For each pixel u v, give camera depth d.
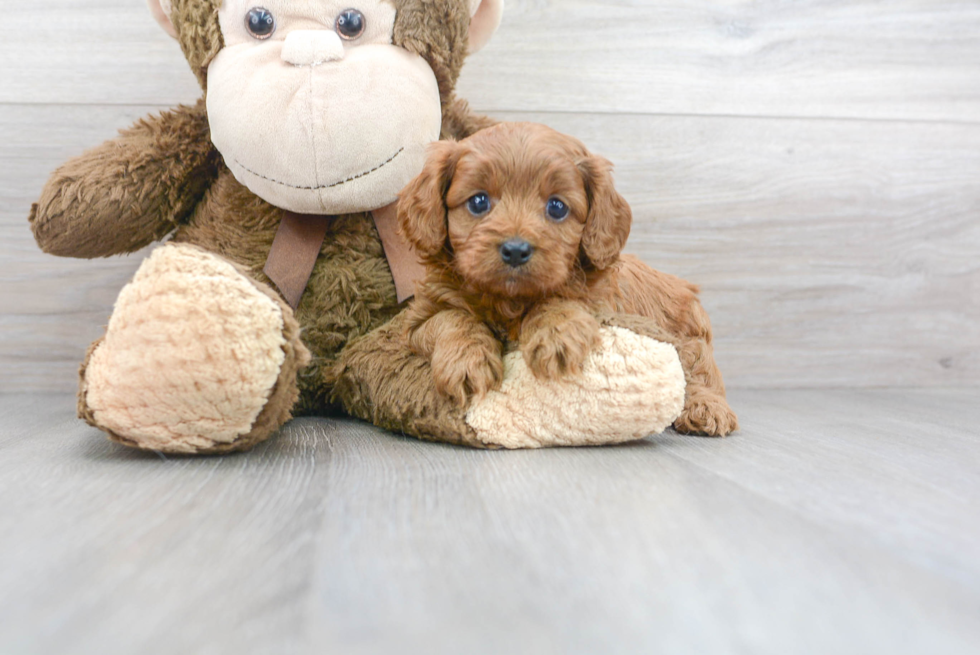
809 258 2.58
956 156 2.61
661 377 1.46
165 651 0.64
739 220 2.54
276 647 0.65
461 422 1.47
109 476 1.21
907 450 1.53
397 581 0.79
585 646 0.66
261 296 1.31
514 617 0.71
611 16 2.41
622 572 0.82
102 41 2.24
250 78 1.67
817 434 1.73
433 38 1.78
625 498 1.10
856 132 2.56
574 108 2.44
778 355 2.60
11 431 1.66
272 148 1.66
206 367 1.27
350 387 1.76
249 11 1.69
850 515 1.04
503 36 2.38
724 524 0.99
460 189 1.47
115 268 2.31
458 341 1.46
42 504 1.04
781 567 0.84
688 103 2.48
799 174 2.55
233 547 0.88
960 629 0.70
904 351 2.64
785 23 2.49
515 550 0.88
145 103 2.28
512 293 1.43
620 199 1.55
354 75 1.66
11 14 2.20
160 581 0.78
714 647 0.66
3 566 0.82
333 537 0.92
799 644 0.67
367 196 1.75
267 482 1.18
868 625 0.71
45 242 1.85
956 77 2.58
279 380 1.34
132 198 1.83
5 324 2.28
